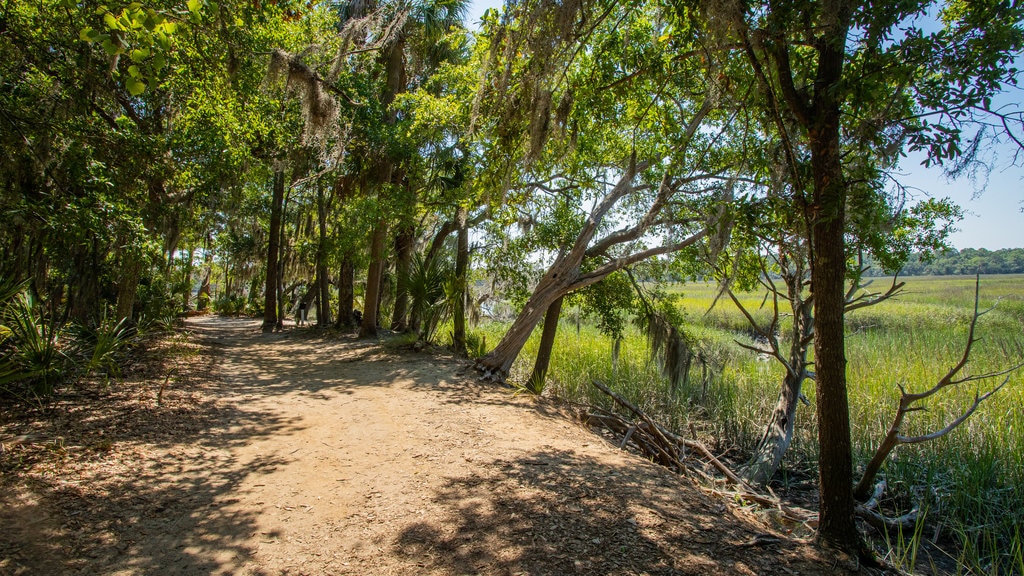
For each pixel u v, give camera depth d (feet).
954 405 29.43
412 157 42.75
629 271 35.55
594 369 39.34
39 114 21.08
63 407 19.12
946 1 11.87
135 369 27.32
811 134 11.77
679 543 11.71
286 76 29.73
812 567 11.21
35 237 23.71
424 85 50.80
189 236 66.69
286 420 21.50
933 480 22.20
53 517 11.54
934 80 10.77
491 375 31.27
